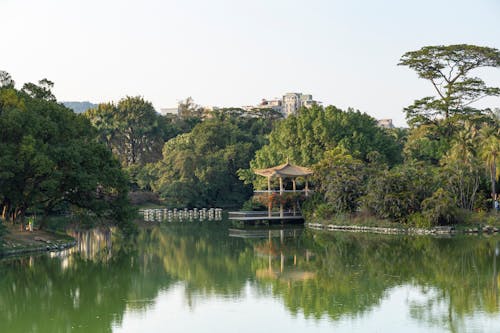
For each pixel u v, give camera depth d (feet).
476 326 114.93
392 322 118.42
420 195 270.87
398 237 248.73
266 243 240.73
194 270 177.37
